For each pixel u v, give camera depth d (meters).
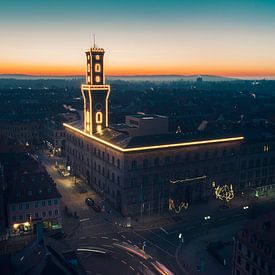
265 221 76.62
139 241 100.44
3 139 163.25
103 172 132.00
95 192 139.38
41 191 104.69
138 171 116.69
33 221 103.50
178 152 123.00
